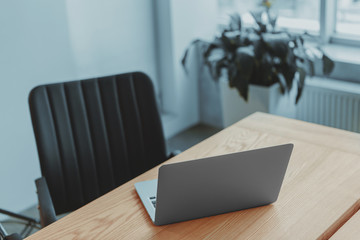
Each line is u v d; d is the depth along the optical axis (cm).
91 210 162
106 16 339
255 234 147
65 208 207
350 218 152
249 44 328
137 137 219
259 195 157
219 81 356
